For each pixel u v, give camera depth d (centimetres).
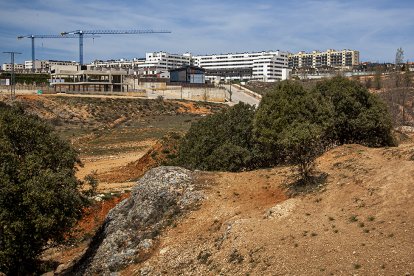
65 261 3462
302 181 2989
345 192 2638
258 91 15888
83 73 14088
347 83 4356
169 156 5984
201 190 3256
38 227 2689
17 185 2734
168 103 12475
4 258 2664
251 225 2552
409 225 2084
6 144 2911
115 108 11588
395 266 1830
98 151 7519
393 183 2509
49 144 3170
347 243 2097
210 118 4628
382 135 4259
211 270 2353
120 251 3003
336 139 4162
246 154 4000
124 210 3494
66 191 2864
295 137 2902
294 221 2477
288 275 2012
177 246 2758
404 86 11775
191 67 16962
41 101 11219
